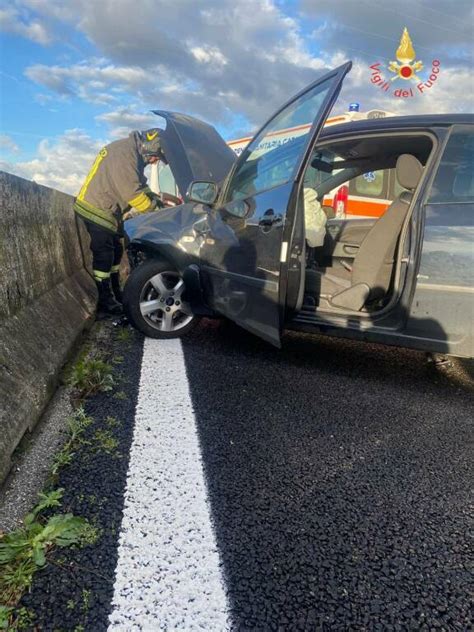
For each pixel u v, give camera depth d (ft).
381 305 10.40
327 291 10.88
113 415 7.64
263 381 9.64
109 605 4.06
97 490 5.61
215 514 5.33
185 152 13.99
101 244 14.07
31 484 5.63
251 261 9.73
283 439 7.22
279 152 9.77
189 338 12.46
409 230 9.03
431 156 9.02
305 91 9.82
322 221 11.72
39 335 8.80
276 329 9.34
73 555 4.58
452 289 8.68
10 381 6.75
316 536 5.09
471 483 6.33
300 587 4.39
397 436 7.59
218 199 11.73
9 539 4.53
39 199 10.85
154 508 5.37
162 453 6.57
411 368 11.12
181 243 11.57
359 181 21.09
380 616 4.13
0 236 8.00
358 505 5.69
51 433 6.88
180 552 4.72
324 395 9.11
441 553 4.95
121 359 10.44
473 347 8.79
